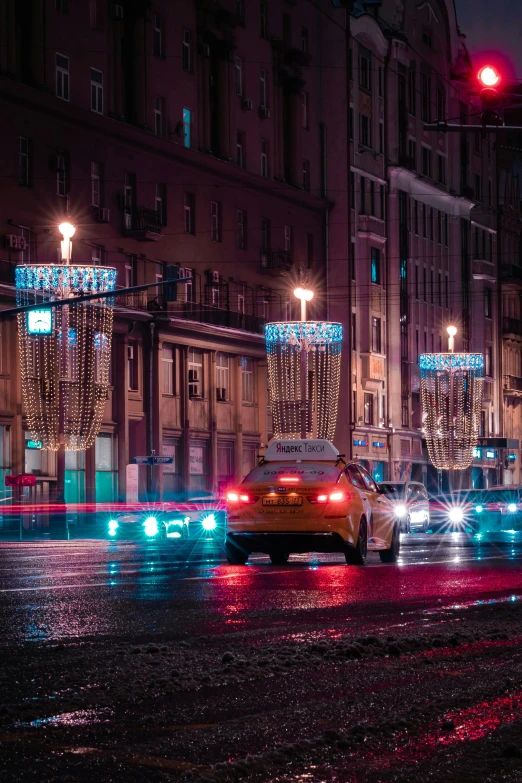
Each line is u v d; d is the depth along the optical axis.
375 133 89.94
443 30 101.12
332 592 15.70
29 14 60.06
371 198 88.94
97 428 61.22
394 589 16.28
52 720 6.18
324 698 6.88
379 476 89.25
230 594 15.27
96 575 19.56
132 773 4.99
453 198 101.69
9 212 58.25
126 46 67.12
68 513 58.75
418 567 22.38
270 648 9.08
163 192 69.25
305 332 66.69
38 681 7.59
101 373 60.94
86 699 6.78
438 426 92.44
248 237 76.56
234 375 75.81
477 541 42.31
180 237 70.31
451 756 5.33
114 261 65.19
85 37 63.38
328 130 85.31
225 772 4.99
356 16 86.62
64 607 13.30
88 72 63.66
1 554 32.16
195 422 72.12
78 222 62.34
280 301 80.12
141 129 66.81
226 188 74.38
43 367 58.34
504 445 95.19
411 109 95.56
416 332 95.38
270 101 79.62
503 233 112.75
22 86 58.31
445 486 99.31
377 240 88.44
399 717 6.15
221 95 74.62
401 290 92.56
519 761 5.25
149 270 67.81
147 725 6.06
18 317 57.97
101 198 64.31
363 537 23.95
